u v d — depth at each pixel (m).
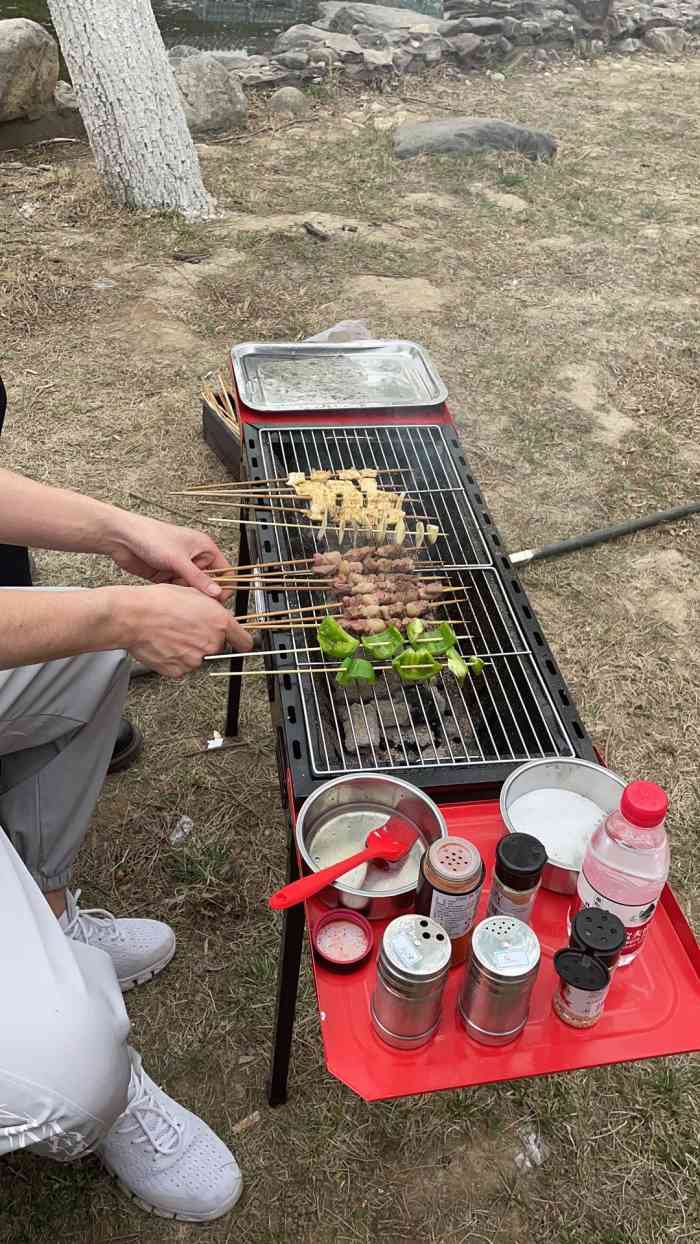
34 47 7.14
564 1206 1.91
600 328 5.03
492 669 1.90
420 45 8.88
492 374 4.57
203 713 2.91
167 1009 2.19
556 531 3.69
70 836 1.89
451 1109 2.03
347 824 1.60
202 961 2.29
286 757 1.66
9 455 3.81
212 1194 1.82
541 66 9.41
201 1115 2.02
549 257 5.78
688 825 2.67
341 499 2.13
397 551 2.10
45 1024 1.36
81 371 4.38
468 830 1.60
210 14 10.40
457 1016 1.42
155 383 4.33
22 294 4.91
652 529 3.73
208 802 2.66
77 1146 1.49
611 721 2.96
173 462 3.87
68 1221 1.84
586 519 3.75
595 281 5.52
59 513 1.82
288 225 5.95
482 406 4.34
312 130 7.52
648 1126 2.03
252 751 2.81
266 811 2.64
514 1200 1.91
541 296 5.31
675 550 3.64
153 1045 2.13
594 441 4.18
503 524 3.70
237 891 2.44
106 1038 1.44
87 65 5.48
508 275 5.53
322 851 1.56
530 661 1.86
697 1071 2.12
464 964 1.48
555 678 1.83
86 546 1.87
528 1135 2.01
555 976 1.47
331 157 7.03
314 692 1.77
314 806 1.54
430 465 2.31
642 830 1.34
